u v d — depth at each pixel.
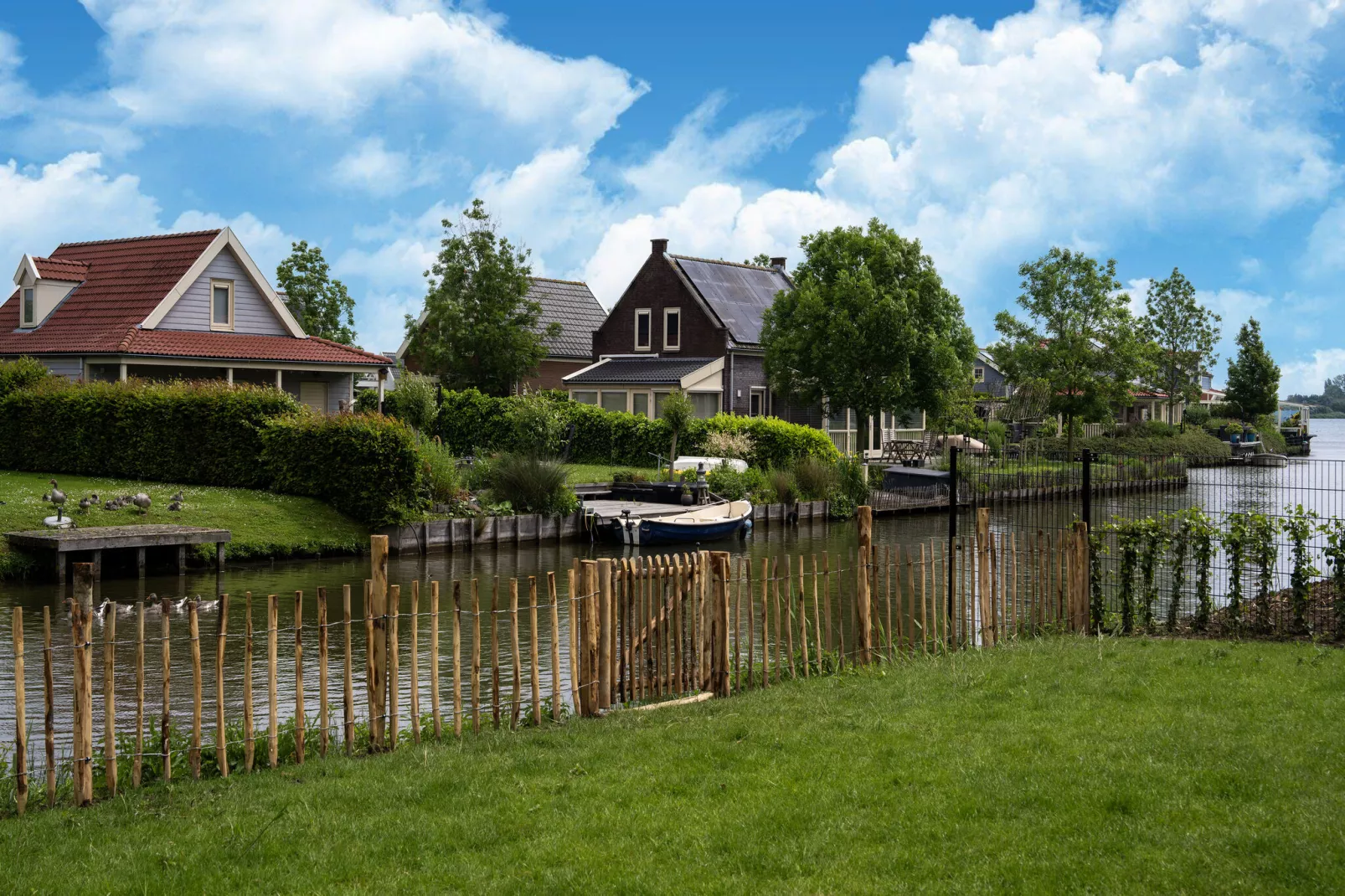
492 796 7.37
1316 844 6.09
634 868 6.13
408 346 51.94
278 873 6.19
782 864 6.12
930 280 44.59
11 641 16.03
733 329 47.03
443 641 16.02
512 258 49.53
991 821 6.67
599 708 9.98
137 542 21.70
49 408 30.61
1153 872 5.88
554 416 35.91
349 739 8.86
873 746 8.21
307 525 25.50
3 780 8.06
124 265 38.06
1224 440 71.38
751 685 11.16
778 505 33.97
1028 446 52.78
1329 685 9.76
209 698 12.52
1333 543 13.11
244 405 27.97
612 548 28.12
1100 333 54.00
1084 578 13.89
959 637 13.59
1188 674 10.32
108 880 6.10
